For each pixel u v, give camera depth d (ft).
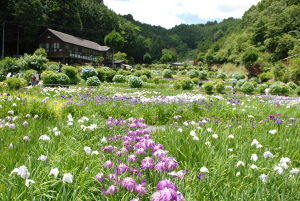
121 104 28.12
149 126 23.43
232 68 256.73
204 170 7.30
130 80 73.67
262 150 10.43
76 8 218.59
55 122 16.94
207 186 7.31
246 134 13.14
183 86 73.15
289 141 11.29
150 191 6.47
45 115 20.38
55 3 200.34
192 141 10.86
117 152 8.86
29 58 77.10
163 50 443.73
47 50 176.14
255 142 9.87
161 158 7.49
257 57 188.24
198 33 638.53
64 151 9.99
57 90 42.86
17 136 11.57
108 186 6.57
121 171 6.92
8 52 180.34
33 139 11.02
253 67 171.01
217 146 10.95
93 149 11.05
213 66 329.31
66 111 22.29
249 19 352.69
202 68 296.10
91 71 81.46
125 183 6.00
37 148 9.91
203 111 26.63
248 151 10.12
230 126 14.44
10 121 14.90
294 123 15.67
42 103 21.70
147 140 8.61
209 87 71.20
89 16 256.52
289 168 8.89
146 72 140.77
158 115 24.97
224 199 6.66
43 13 193.67
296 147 11.10
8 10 161.68
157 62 388.57
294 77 123.44
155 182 6.91
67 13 208.33
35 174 7.10
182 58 524.52
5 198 5.84
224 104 30.14
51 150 9.52
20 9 164.14
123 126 15.42
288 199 6.80
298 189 7.59
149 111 25.76
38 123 14.25
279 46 211.41
